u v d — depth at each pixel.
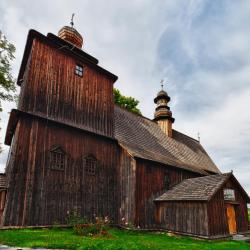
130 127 21.78
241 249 11.09
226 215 15.52
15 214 11.69
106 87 19.27
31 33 15.41
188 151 28.52
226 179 16.30
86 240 9.40
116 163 17.72
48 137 14.19
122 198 16.55
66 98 15.89
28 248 7.67
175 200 15.92
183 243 12.26
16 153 12.62
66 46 16.86
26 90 14.06
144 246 9.52
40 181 13.03
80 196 14.68
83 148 15.91
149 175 17.41
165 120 29.36
